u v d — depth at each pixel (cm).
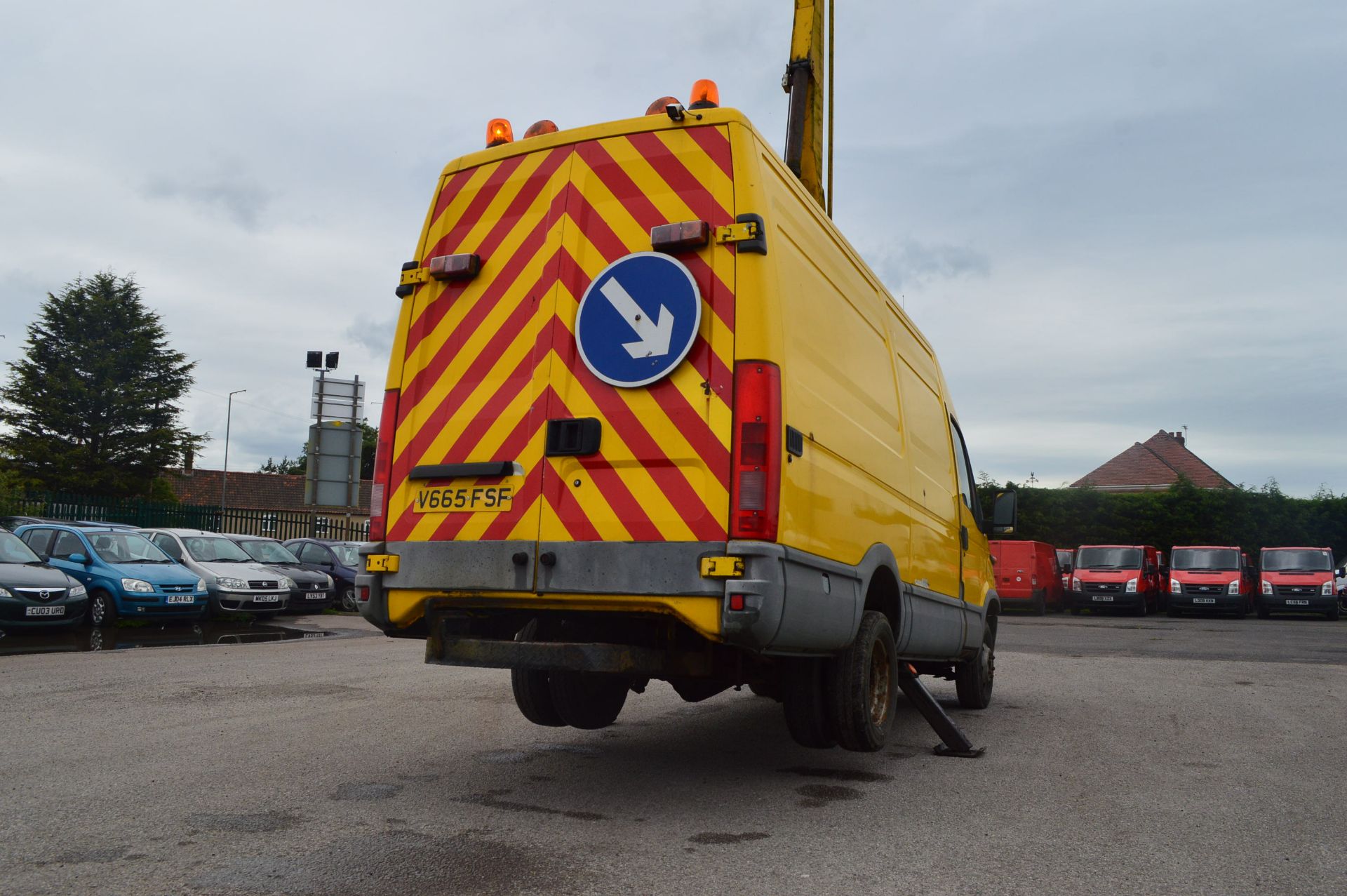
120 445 4994
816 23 945
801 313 474
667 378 437
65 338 5106
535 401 460
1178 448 6241
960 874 367
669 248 447
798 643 445
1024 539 3412
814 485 460
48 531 1584
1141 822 452
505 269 484
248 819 425
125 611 1428
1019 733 704
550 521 446
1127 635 1802
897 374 654
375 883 340
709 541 417
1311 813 473
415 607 477
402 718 700
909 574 624
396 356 506
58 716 692
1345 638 1780
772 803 475
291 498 6297
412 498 484
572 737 646
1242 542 3281
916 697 626
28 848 379
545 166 488
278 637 1461
